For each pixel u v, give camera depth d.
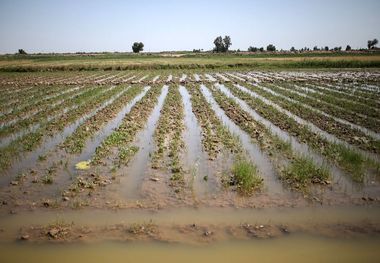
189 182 8.86
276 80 35.06
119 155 10.80
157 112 18.62
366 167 9.63
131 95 24.56
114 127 15.13
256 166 9.66
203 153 11.29
